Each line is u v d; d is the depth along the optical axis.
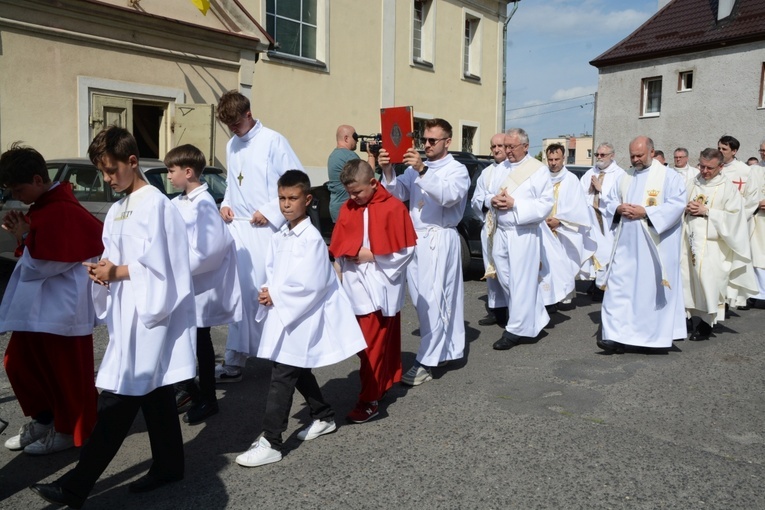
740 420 4.23
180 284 3.14
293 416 4.33
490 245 6.20
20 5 8.79
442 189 4.73
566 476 3.42
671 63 21.98
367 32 15.12
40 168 3.36
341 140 7.86
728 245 6.47
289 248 3.59
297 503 3.15
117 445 3.01
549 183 5.85
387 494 3.23
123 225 3.09
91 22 9.57
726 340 6.38
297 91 13.53
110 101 9.95
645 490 3.28
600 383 4.96
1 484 3.36
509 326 5.99
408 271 5.00
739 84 20.39
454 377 5.13
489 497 3.20
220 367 5.02
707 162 6.51
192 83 11.07
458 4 18.03
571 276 7.43
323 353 3.65
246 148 4.95
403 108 4.60
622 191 6.10
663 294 5.69
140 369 3.03
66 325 3.41
